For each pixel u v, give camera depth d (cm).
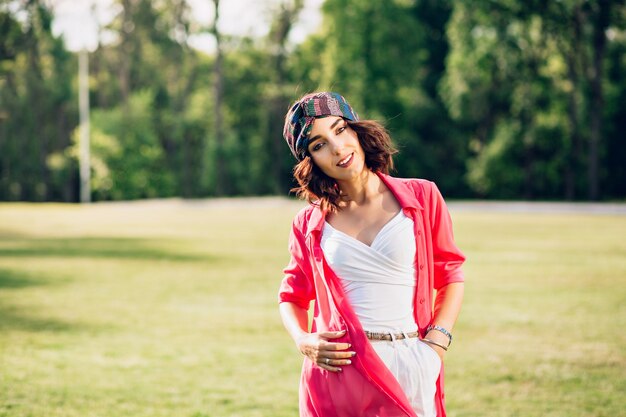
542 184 4878
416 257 258
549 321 826
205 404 533
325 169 257
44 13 5384
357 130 260
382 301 254
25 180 5956
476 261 1373
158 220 2822
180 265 1388
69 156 5688
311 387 260
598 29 4319
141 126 5556
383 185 266
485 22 4612
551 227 2256
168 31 5762
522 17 4484
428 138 5191
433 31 5556
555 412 508
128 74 5925
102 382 592
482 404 529
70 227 2464
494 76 4712
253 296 1026
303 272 276
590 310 891
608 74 4784
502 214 3045
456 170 5159
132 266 1380
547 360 653
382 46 5019
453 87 4762
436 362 255
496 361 653
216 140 5494
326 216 265
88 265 1398
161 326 820
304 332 266
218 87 5484
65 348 713
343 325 253
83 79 4881
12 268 1359
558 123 4716
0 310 924
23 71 5731
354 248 254
